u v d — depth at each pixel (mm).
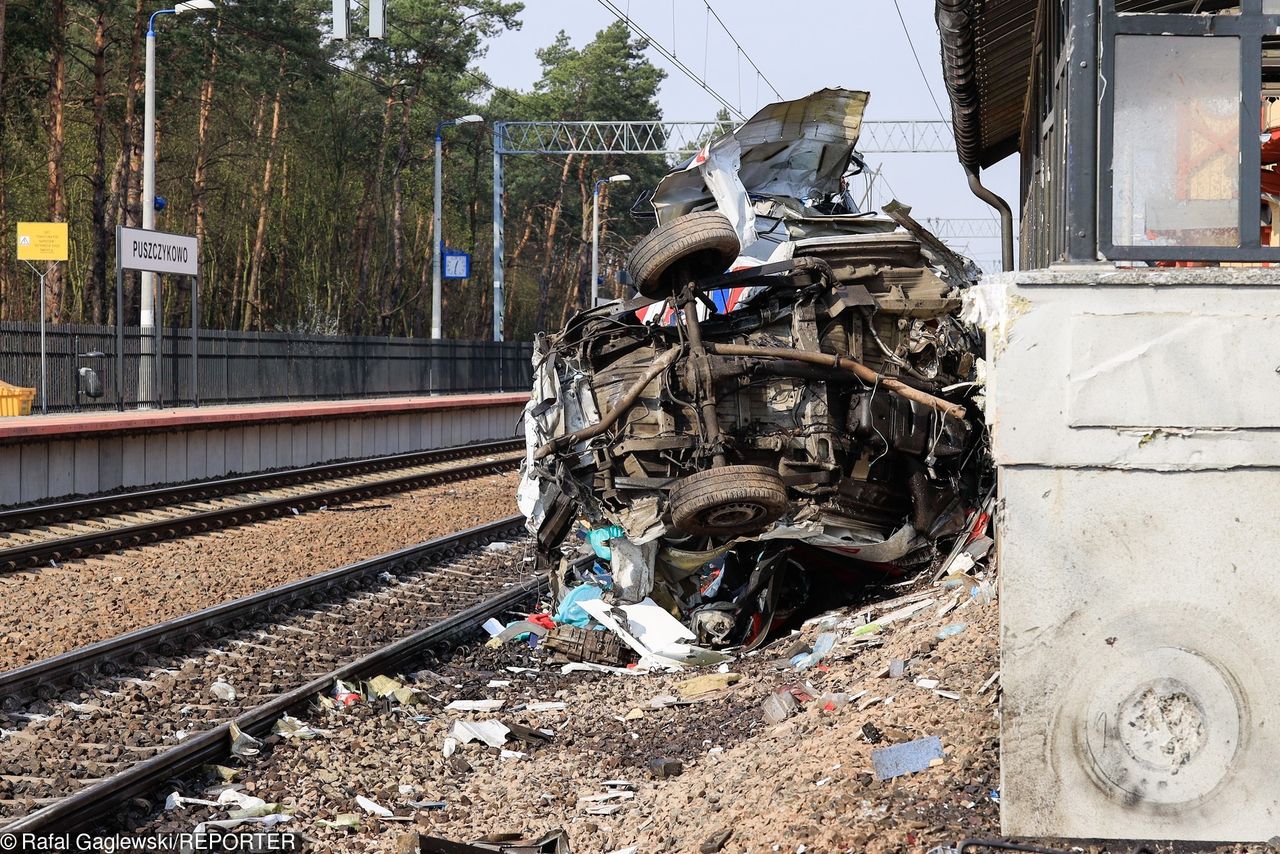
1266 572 5305
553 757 8055
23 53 39875
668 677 9898
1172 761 5367
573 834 6574
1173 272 5266
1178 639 5348
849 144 12195
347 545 16141
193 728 8031
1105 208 5500
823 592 11727
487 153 75750
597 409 10672
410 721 8711
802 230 11812
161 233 28391
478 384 50562
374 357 40938
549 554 11984
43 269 45781
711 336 10617
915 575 11438
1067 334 5309
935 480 11141
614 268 87875
